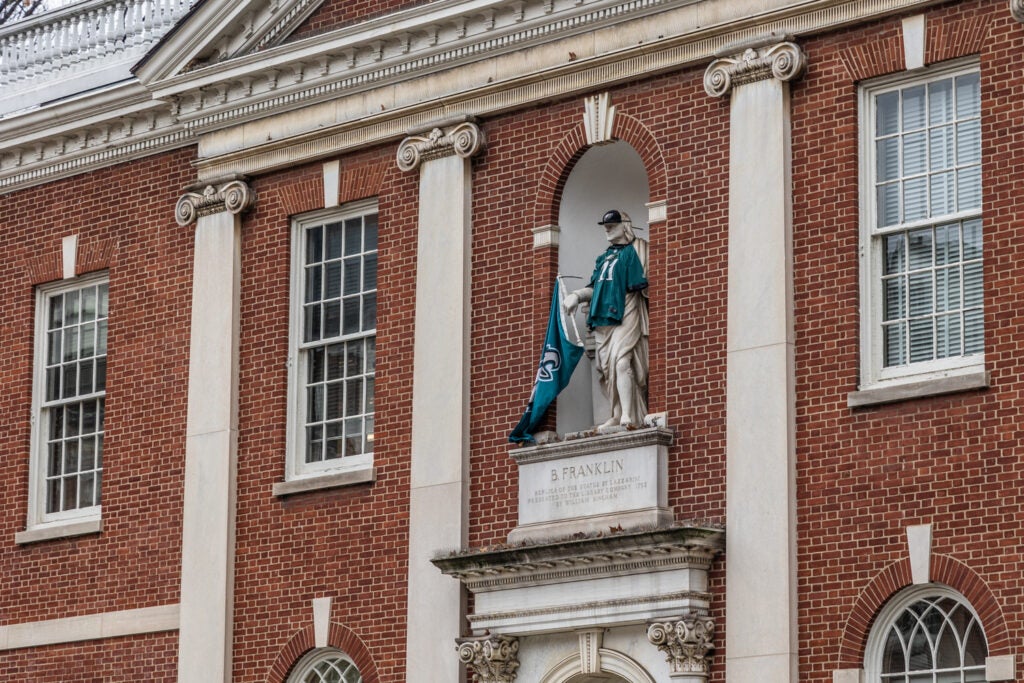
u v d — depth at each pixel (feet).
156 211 162.61
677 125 133.69
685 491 128.88
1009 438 116.57
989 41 121.08
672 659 125.29
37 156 170.50
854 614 120.78
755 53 129.39
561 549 130.11
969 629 117.50
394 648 141.49
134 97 162.71
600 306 134.41
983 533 116.67
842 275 124.98
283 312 152.87
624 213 138.82
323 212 152.87
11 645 163.84
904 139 125.29
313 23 153.99
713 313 129.80
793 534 123.65
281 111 154.40
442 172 144.87
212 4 155.63
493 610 135.03
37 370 168.76
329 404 150.41
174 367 158.61
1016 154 119.03
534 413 135.64
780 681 122.01
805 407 124.88
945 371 121.08
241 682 149.18
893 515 120.16
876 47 125.59
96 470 163.73
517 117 142.61
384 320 146.82
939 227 123.03
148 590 156.46
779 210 127.24
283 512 149.48
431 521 140.67
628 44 136.05
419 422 142.82
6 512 166.91
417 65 146.72
